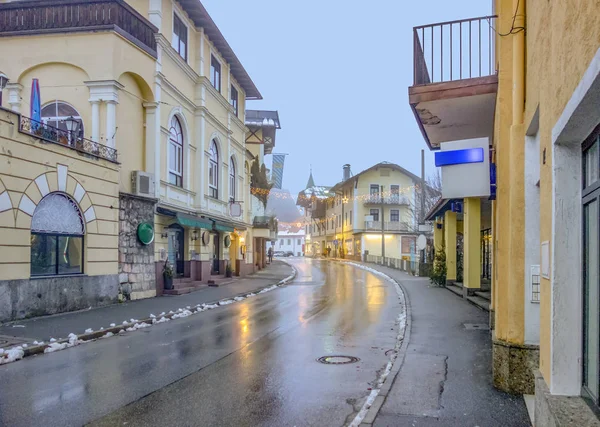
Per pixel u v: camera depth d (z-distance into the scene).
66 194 13.49
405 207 59.66
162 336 11.21
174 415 5.76
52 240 13.19
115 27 16.22
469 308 14.99
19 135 11.74
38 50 16.64
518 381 6.25
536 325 6.20
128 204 16.64
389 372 7.47
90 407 6.03
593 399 3.64
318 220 84.81
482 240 21.95
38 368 8.06
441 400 6.06
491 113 9.66
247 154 33.59
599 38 2.86
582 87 3.14
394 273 34.84
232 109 28.09
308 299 19.34
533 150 6.24
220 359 8.74
